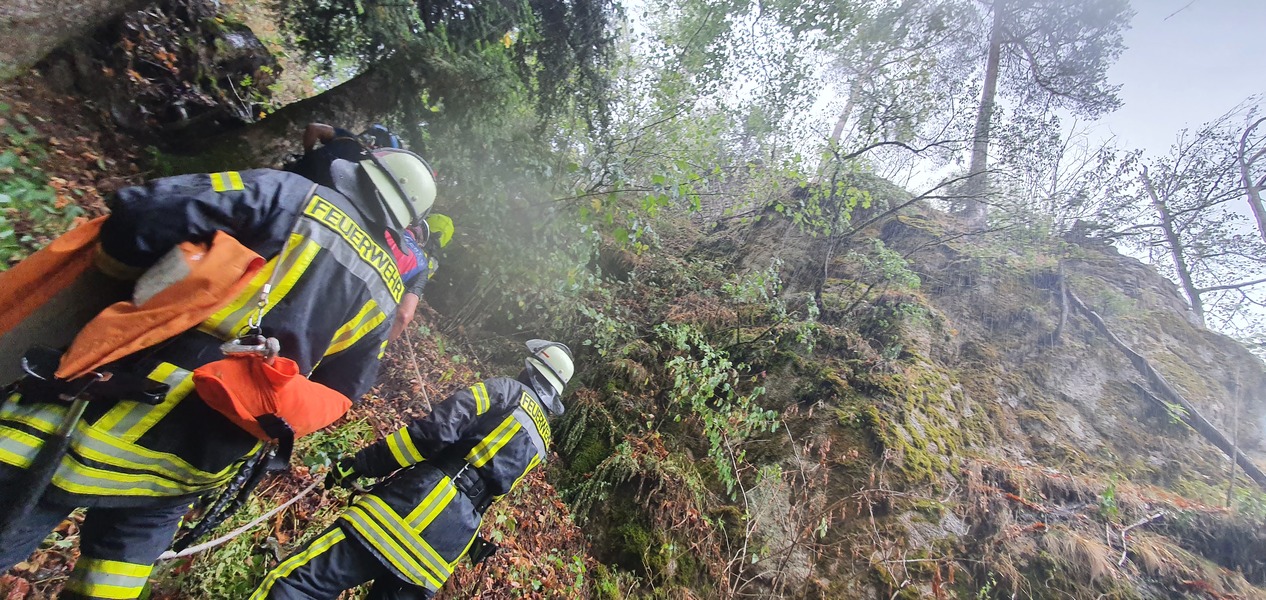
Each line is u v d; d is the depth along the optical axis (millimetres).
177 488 1556
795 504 5094
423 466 2562
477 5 5031
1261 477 6629
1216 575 5145
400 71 4777
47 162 3939
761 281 6883
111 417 1416
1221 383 8039
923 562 4766
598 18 5539
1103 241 10461
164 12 5004
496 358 6273
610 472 5246
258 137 4828
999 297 8352
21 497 1307
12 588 2176
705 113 8219
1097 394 7219
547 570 4281
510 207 5699
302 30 5348
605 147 6102
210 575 2617
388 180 1765
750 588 4762
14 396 1359
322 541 2389
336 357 1758
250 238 1488
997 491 5344
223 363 1447
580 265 6035
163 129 4953
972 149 9547
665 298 7566
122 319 1334
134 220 1323
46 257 1360
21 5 3604
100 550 1616
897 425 5621
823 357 6559
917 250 8961
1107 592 4730
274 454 1583
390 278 1799
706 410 5586
